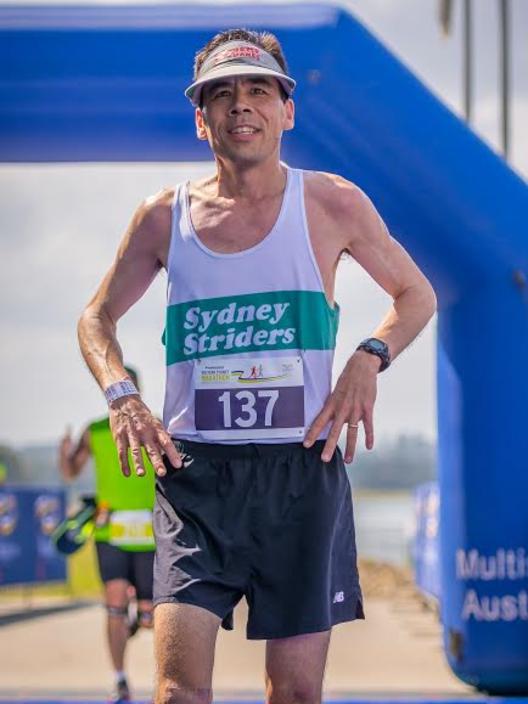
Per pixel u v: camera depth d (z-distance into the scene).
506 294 13.29
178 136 12.88
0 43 12.38
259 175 6.97
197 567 6.79
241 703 12.71
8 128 12.78
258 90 6.93
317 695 6.94
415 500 24.97
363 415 6.95
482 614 13.42
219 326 6.97
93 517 13.75
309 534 6.90
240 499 6.91
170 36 12.39
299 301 6.95
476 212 12.93
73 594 29.06
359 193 7.16
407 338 7.18
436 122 12.75
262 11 12.49
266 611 6.93
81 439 14.03
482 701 12.85
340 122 12.59
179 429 7.07
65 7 12.56
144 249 7.25
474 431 13.45
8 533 23.73
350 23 12.50
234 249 6.98
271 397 6.93
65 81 12.38
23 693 14.10
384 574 32.50
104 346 7.23
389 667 16.44
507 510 13.39
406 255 7.29
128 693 13.23
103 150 13.14
